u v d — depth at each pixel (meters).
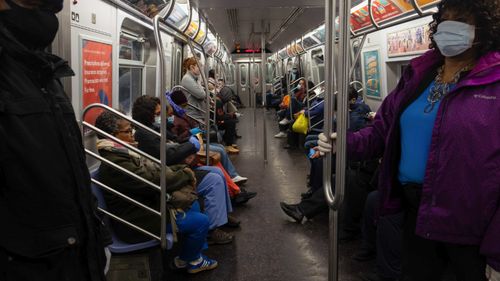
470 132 1.32
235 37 10.97
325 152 1.68
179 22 5.20
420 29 4.36
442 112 1.40
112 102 3.85
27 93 1.25
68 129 1.38
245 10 6.00
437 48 1.54
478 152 1.31
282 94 13.85
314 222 4.31
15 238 1.26
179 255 3.17
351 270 3.26
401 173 1.61
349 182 3.75
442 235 1.42
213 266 3.29
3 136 1.20
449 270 2.91
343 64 1.51
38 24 1.29
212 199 3.57
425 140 1.50
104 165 2.77
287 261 3.44
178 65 7.12
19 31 1.28
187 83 5.77
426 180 1.45
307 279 3.14
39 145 1.25
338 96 1.54
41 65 1.29
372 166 3.63
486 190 1.31
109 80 3.74
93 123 3.38
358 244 3.76
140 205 2.66
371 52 5.83
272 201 5.04
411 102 1.56
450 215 1.39
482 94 1.32
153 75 5.54
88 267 1.44
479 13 1.32
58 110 1.34
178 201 2.86
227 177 4.61
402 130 1.59
